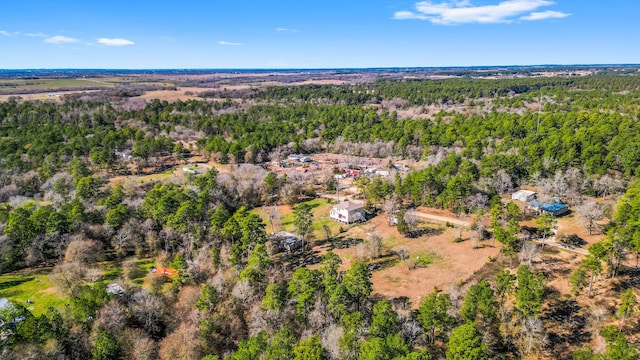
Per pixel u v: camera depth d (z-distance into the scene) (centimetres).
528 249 7788
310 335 5538
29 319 5659
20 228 8431
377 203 11531
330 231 9975
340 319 5844
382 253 8675
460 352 4797
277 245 9144
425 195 10956
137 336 5906
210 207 10162
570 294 6688
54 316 5884
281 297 6338
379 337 5056
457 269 7800
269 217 10675
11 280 7931
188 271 7494
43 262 8631
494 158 11731
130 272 8094
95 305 6269
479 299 5784
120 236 8944
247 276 6881
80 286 7175
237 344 5919
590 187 10600
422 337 5669
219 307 6469
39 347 5441
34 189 12444
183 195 10044
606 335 5294
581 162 11431
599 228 8781
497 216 8725
